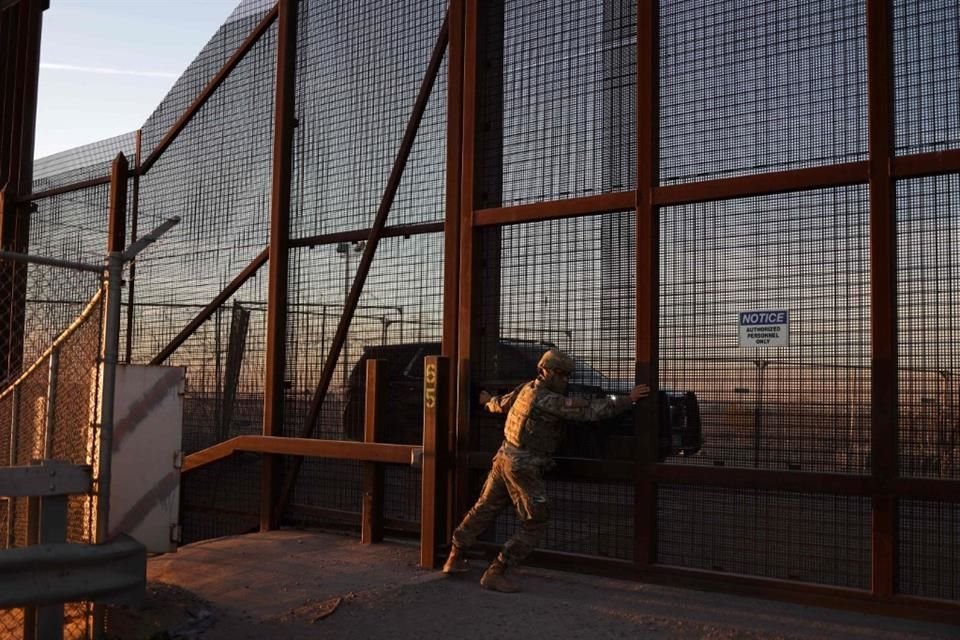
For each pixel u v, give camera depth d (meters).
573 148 6.32
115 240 9.41
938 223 4.96
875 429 5.02
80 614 4.68
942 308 4.92
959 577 4.91
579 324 6.20
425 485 6.49
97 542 4.33
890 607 5.00
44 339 7.35
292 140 8.18
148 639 4.90
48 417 4.86
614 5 6.19
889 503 4.99
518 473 5.73
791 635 4.79
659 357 5.84
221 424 8.52
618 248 6.06
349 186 7.73
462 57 6.85
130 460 4.57
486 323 6.64
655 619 5.12
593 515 6.20
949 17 4.98
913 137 5.08
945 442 4.88
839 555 5.45
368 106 7.67
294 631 5.05
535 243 6.46
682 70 5.91
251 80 8.59
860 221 5.19
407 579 6.10
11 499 5.00
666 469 5.71
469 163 6.70
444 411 6.54
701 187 5.68
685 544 5.83
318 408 7.75
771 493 5.54
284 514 7.99
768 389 5.44
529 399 5.80
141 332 9.35
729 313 5.60
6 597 3.98
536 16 6.59
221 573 6.37
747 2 5.69
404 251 7.33
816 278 5.31
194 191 9.03
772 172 5.43
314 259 7.91
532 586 5.88
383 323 7.42
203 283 8.81
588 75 6.28
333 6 8.04
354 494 7.62
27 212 10.58
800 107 5.45
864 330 5.14
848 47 5.30
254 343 8.32
